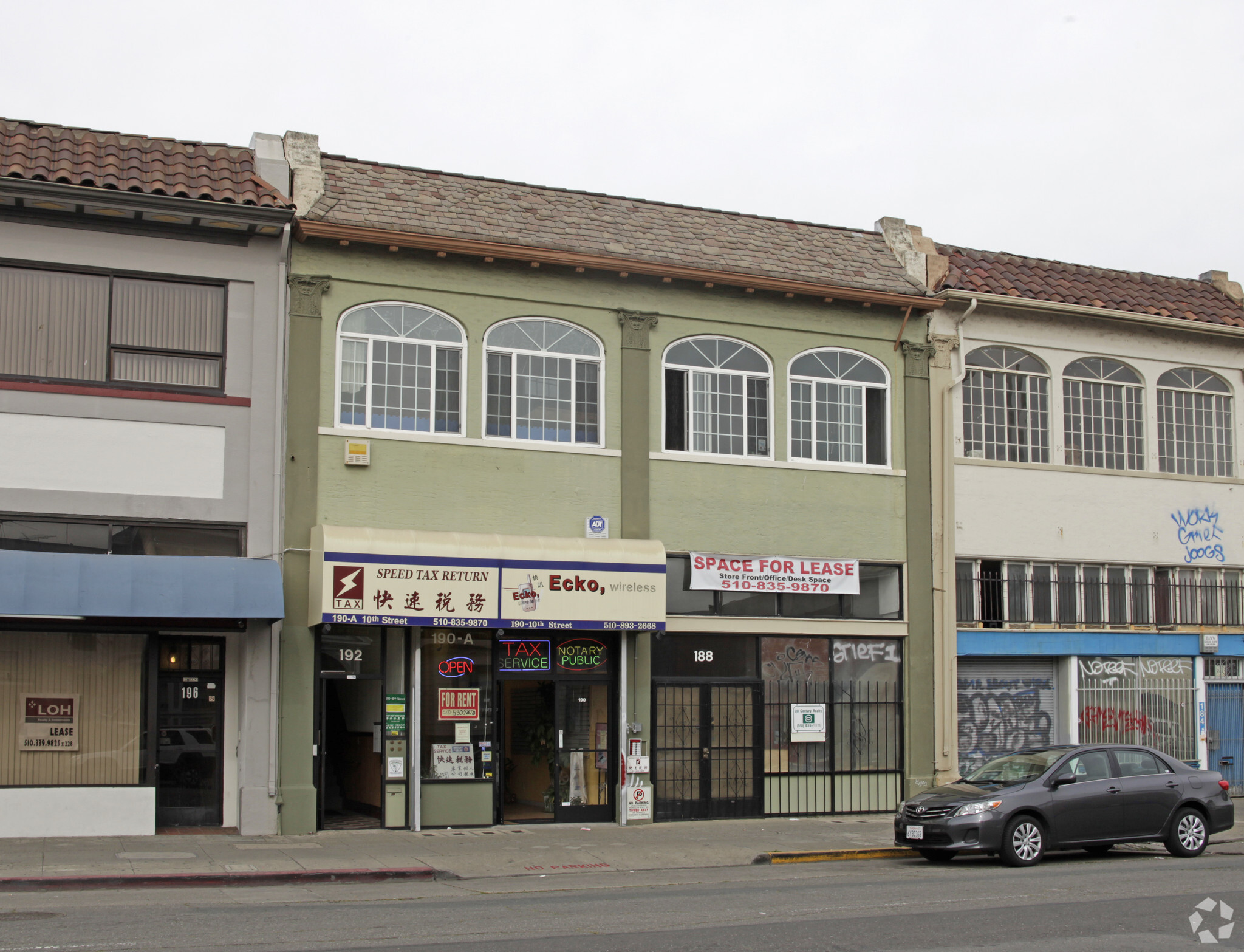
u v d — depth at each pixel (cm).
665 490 2003
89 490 1667
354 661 1791
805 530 2081
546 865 1525
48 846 1527
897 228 2289
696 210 2183
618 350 2002
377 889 1349
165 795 1688
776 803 2020
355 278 1853
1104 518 2325
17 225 1675
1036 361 2327
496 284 1938
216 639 1730
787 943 988
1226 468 2472
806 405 2125
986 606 2222
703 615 2000
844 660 2092
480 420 1902
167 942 961
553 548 1841
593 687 1947
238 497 1739
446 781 1827
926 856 1652
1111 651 2291
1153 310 2406
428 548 1758
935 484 2188
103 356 1706
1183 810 1641
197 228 1756
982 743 2202
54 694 1642
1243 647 2402
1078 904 1193
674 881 1441
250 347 1773
